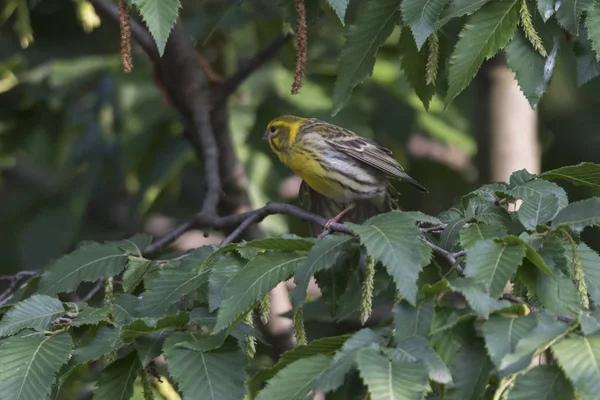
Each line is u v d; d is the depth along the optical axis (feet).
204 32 45.11
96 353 23.75
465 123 55.26
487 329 19.69
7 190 58.90
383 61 52.16
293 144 42.09
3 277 32.78
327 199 42.86
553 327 19.49
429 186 57.26
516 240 21.54
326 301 26.94
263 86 50.34
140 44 44.27
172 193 54.60
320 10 35.29
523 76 25.94
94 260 28.86
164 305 25.41
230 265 24.90
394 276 21.24
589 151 57.47
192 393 22.88
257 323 44.91
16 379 23.31
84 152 53.83
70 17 59.88
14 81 51.08
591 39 24.90
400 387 18.79
